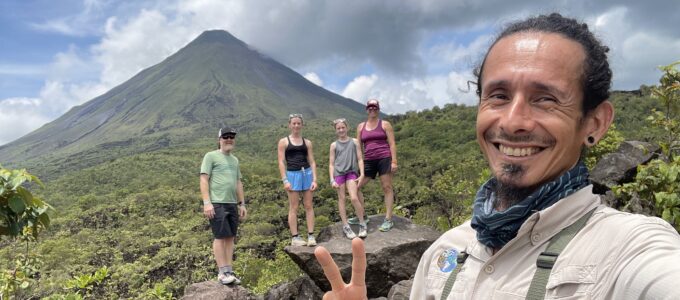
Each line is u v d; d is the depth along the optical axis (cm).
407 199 4316
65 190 12812
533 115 107
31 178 393
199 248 5422
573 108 107
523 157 109
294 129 691
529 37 111
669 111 438
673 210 357
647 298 79
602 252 94
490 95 116
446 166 6456
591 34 113
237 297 642
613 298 88
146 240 6344
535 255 104
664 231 91
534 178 108
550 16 117
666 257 83
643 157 579
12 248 3962
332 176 708
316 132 19250
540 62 107
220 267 649
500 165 112
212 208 626
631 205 411
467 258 124
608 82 112
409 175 6506
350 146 695
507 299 103
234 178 641
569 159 109
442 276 129
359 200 706
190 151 18088
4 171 385
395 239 688
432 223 1192
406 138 9944
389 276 661
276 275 2252
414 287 142
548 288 96
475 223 119
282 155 686
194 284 659
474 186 780
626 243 91
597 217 101
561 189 105
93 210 8369
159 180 12694
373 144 686
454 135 8931
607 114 113
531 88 108
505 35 117
